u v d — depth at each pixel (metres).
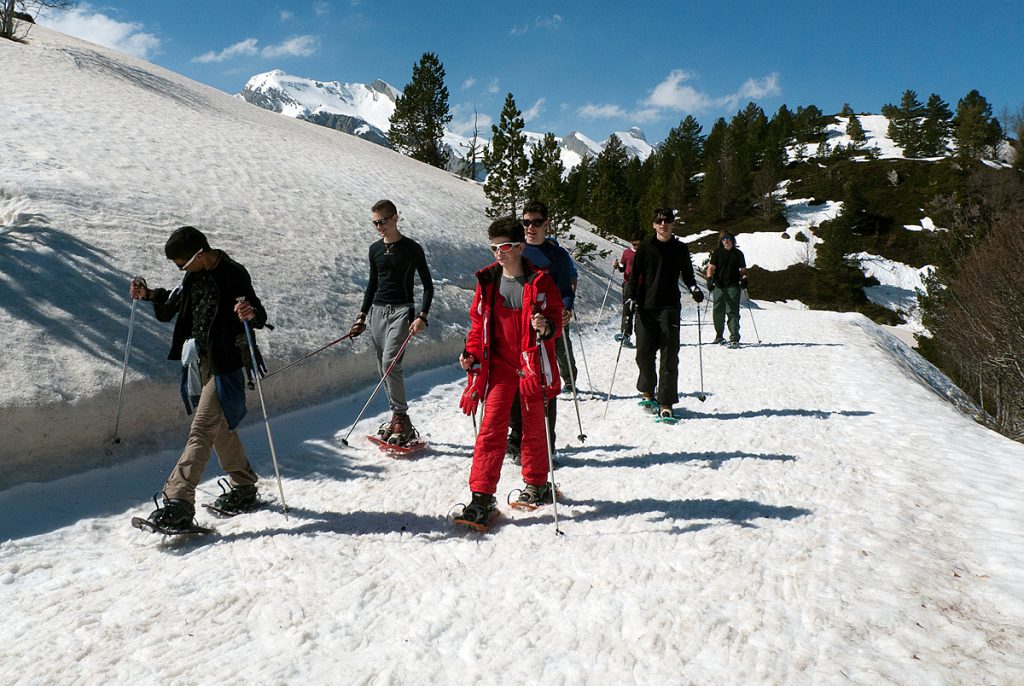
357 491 4.45
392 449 5.32
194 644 2.67
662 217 6.16
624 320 6.80
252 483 4.15
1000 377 26.03
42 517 3.93
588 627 2.68
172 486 3.66
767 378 8.33
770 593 2.84
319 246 9.94
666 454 5.07
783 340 12.46
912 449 4.92
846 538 3.36
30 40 23.52
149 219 8.32
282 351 6.70
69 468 4.52
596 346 11.82
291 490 4.49
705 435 5.61
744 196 89.56
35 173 8.45
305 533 3.77
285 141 19.94
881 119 123.88
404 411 5.39
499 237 3.82
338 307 8.31
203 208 9.54
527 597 2.95
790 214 82.75
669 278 6.23
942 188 79.12
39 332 5.20
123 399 5.02
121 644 2.68
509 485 4.48
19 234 6.68
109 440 4.87
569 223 24.22
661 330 6.23
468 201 23.50
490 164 23.58
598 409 6.80
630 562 3.23
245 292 3.92
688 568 3.12
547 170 24.19
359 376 7.38
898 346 17.27
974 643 2.35
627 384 8.26
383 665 2.49
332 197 13.24
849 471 4.48
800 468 4.60
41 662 2.56
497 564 3.30
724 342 11.88
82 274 6.31
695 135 109.81
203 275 3.88
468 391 3.90
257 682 2.40
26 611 2.96
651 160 105.25
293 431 5.78
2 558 3.41
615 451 5.23
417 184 21.28
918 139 98.25
